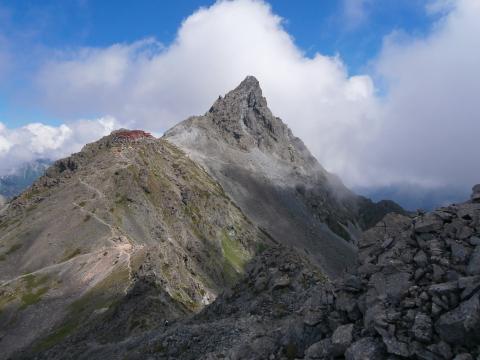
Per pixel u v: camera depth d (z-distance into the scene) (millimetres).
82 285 143125
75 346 83625
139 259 147875
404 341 17562
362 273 22844
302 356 22531
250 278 48312
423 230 21969
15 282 155750
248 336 32594
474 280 17438
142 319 85312
